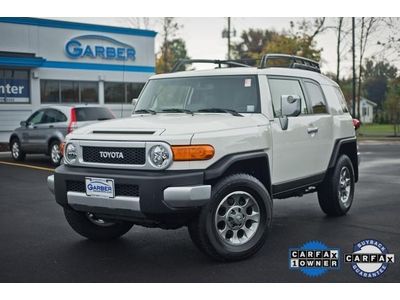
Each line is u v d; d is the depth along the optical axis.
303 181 6.63
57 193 5.56
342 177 7.73
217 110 6.04
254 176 5.91
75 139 5.55
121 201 5.04
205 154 5.04
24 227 7.05
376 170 13.70
